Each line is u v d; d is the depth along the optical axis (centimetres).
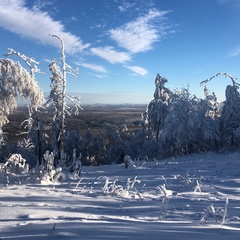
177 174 1108
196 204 589
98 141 3953
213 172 1130
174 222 423
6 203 550
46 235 318
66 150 3509
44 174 961
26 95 1784
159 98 3400
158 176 1061
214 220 452
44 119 2322
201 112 2495
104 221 405
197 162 1520
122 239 307
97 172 1330
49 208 497
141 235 326
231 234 347
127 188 758
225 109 2538
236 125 2459
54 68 2214
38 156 2333
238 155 1747
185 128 2441
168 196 681
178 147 2470
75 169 1185
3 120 1836
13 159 1403
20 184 897
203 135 2450
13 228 355
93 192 724
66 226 360
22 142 2530
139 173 1177
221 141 2497
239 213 514
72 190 759
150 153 3216
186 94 2558
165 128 2534
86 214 455
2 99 1738
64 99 2077
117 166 1739
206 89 2750
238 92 2500
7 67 1711
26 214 437
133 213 491
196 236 331
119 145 3606
